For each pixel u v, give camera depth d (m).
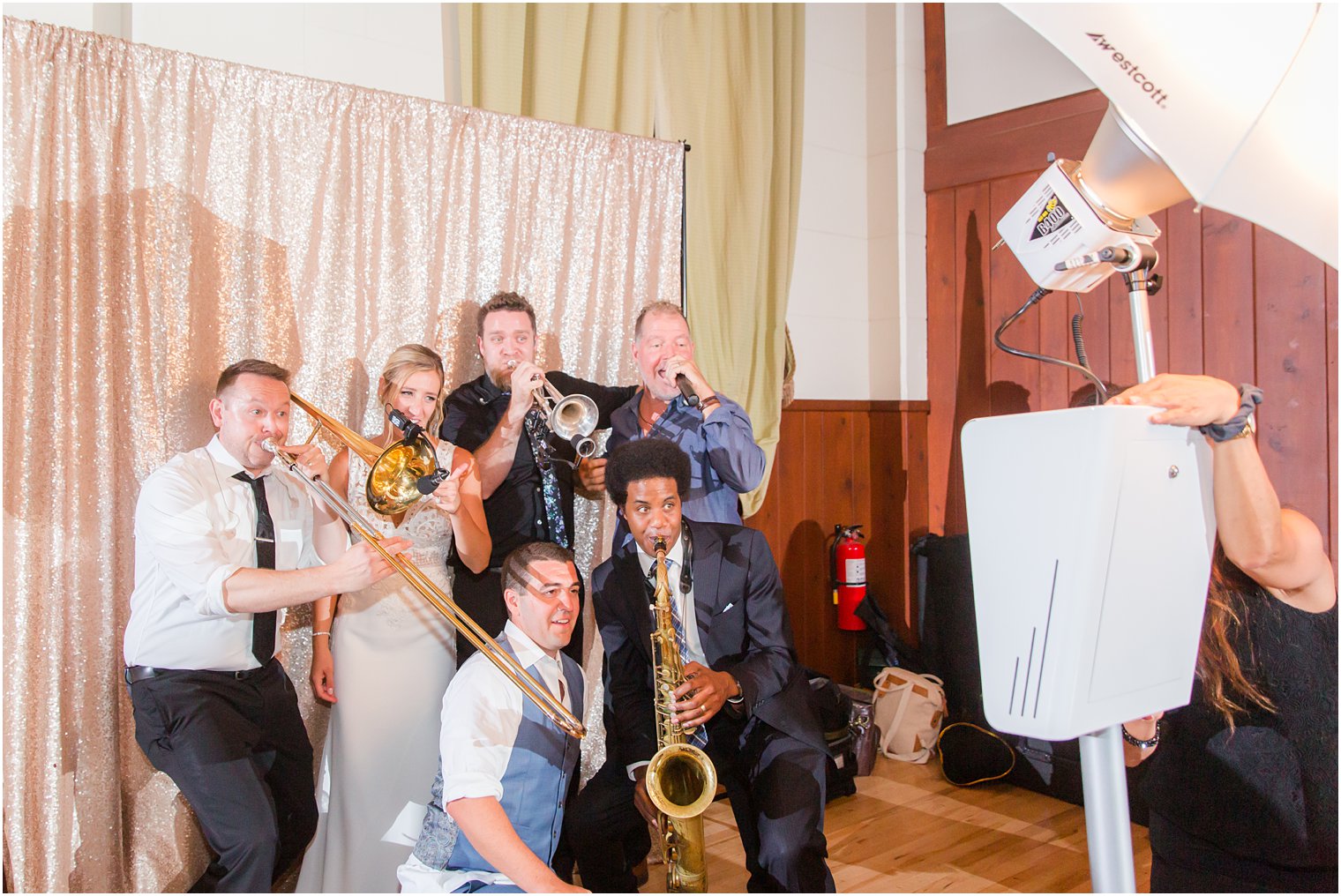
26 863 2.02
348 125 2.46
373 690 2.29
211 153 2.28
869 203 4.05
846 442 3.91
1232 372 3.01
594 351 2.89
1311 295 2.84
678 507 2.22
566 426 2.44
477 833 1.61
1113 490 0.87
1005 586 0.93
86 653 2.11
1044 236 1.40
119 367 2.16
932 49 3.90
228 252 2.30
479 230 2.68
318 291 2.43
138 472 2.17
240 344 2.32
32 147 2.03
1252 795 1.37
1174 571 0.95
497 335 2.56
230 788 1.95
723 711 2.22
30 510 2.02
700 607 2.24
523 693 1.78
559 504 2.58
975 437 0.96
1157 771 1.51
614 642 2.30
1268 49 0.86
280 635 2.37
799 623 3.75
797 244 3.81
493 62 2.84
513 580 1.87
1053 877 2.55
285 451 2.03
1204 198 0.85
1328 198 0.85
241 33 2.56
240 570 1.95
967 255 3.79
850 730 3.29
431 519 2.36
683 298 3.06
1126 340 3.27
